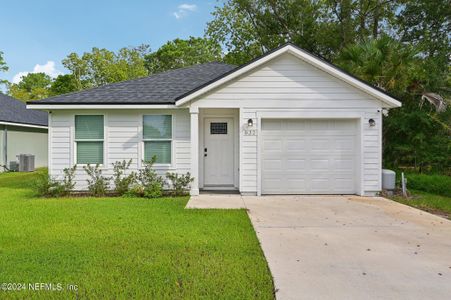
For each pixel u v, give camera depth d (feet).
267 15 73.72
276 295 10.14
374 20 65.41
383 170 31.81
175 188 29.99
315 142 30.40
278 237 16.42
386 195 29.50
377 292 10.42
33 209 22.72
